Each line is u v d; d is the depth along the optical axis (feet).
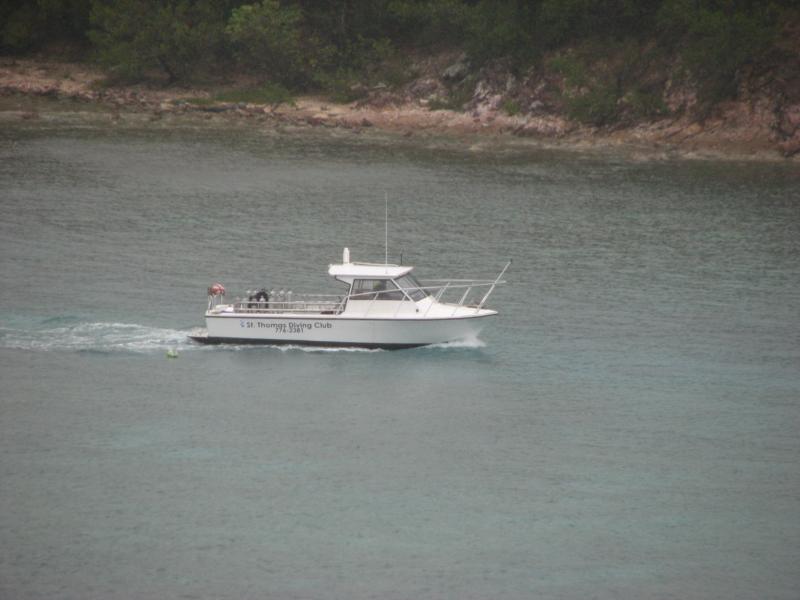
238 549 461.78
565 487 515.91
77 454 537.65
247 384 619.26
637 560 460.14
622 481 522.47
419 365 650.02
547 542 471.62
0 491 500.33
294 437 560.61
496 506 498.69
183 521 481.46
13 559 450.71
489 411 593.01
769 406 606.14
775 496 511.40
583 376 642.63
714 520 490.90
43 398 597.11
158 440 554.46
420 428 572.10
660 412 596.70
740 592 440.45
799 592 441.27
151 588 434.71
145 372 633.20
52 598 427.74
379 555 459.73
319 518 486.38
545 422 581.94
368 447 552.00
